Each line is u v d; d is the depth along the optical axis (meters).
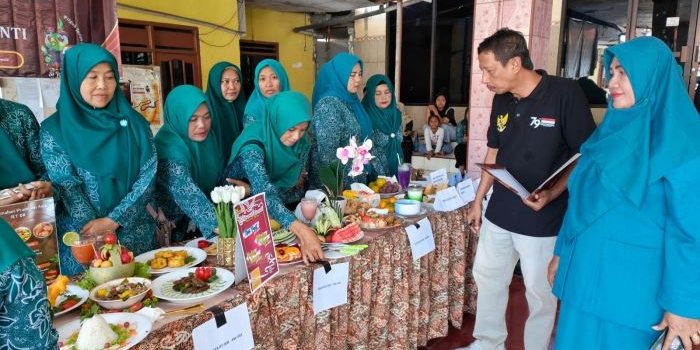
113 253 1.31
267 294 1.36
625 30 4.82
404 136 6.00
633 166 1.14
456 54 6.48
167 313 1.16
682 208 1.05
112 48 3.32
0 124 1.64
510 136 1.91
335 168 2.14
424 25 6.68
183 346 1.13
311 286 1.53
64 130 1.59
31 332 0.75
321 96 2.61
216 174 2.08
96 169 1.60
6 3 2.89
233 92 2.79
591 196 1.26
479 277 2.12
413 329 2.12
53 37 3.08
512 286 3.00
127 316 1.11
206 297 1.25
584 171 1.31
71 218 1.61
